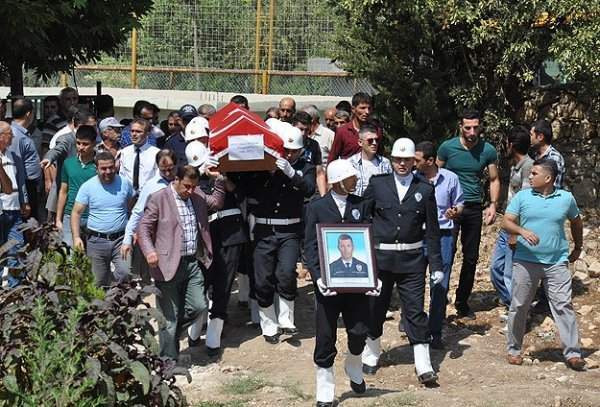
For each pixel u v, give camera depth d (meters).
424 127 13.46
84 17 14.17
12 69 14.53
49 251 6.68
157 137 11.67
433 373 8.30
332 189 7.61
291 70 16.89
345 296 7.58
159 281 8.51
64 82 19.25
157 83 18.14
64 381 5.72
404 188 8.39
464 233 10.05
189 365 9.03
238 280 10.80
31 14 12.95
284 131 9.35
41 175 11.03
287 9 16.75
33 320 5.93
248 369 8.92
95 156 9.84
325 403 7.50
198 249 8.77
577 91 13.43
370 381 8.63
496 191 9.98
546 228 8.51
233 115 9.11
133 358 6.28
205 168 8.93
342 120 11.44
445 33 13.37
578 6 11.93
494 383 8.45
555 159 9.62
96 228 9.31
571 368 8.72
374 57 14.05
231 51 17.34
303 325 10.11
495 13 12.66
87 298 6.45
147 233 8.52
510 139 9.91
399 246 8.34
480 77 13.45
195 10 17.53
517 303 8.72
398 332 9.85
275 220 9.35
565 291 8.60
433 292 9.23
